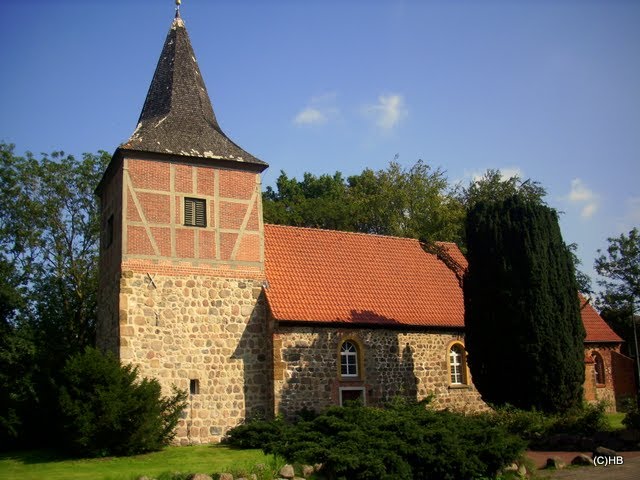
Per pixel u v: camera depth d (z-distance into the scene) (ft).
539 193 149.07
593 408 72.08
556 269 74.02
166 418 65.67
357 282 85.71
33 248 108.47
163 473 49.32
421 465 51.80
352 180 181.88
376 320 80.48
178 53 83.25
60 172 111.34
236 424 71.67
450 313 88.17
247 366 73.61
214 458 58.39
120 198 71.82
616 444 64.80
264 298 76.07
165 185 72.95
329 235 91.61
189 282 72.28
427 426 57.26
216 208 75.41
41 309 102.32
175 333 70.49
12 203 106.93
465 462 51.49
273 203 156.66
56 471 53.62
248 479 48.42
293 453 54.08
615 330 147.54
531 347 71.26
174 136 75.66
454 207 149.79
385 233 151.23
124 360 67.26
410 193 152.56
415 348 83.66
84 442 58.85
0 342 88.84
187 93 81.10
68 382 62.44
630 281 141.59
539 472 56.44
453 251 101.81
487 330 74.90
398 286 88.69
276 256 83.05
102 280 79.20
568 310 73.67
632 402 75.31
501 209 76.64
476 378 76.69
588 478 52.90
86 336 108.99
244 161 77.10
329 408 61.62
